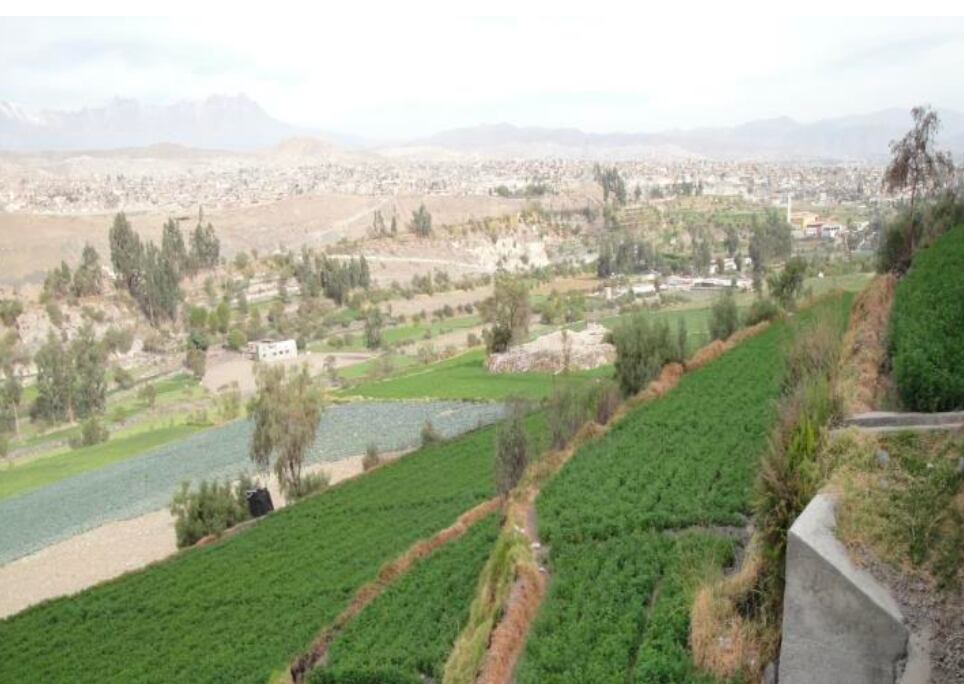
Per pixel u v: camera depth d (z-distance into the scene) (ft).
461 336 481.87
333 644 108.88
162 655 134.51
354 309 579.07
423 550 131.03
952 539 51.78
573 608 77.92
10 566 216.33
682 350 165.68
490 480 174.70
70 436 369.91
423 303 599.16
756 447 107.76
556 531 97.04
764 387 134.72
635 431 128.98
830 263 431.02
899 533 53.21
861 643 50.44
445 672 78.95
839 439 62.18
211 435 338.34
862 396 77.66
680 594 70.79
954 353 82.74
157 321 551.59
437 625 100.68
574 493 109.40
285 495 213.66
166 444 334.85
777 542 60.39
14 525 253.44
